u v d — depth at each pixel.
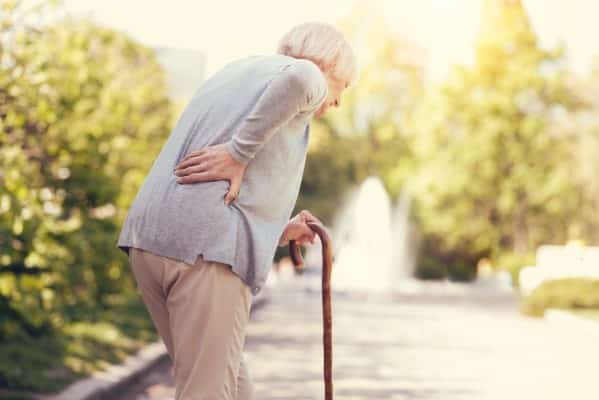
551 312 21.81
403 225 46.56
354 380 10.29
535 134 42.72
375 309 24.84
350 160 50.12
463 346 14.95
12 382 7.59
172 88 22.14
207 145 3.01
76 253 10.55
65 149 9.64
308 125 3.16
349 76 3.27
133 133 15.06
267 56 3.18
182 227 2.94
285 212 3.11
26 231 7.77
